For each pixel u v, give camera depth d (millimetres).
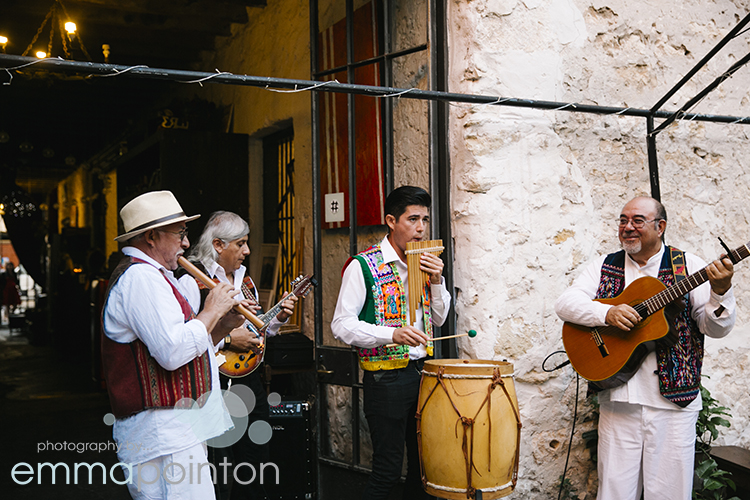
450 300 2951
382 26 3701
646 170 3715
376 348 2691
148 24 5820
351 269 2742
